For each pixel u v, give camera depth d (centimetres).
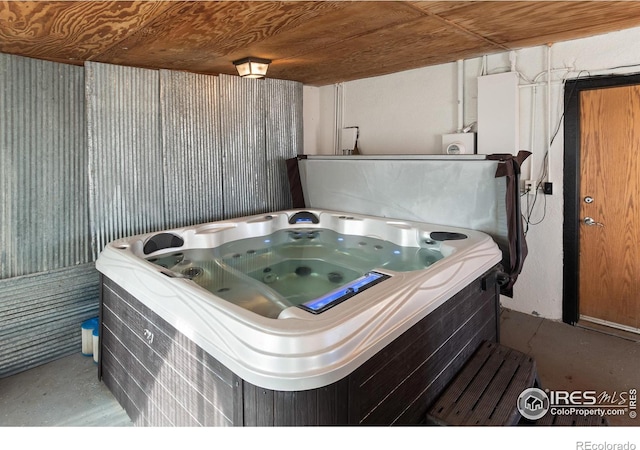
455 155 257
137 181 285
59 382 232
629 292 278
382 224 292
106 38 211
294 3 177
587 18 223
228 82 332
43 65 240
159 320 167
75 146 257
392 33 235
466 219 259
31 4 159
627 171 269
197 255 276
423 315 157
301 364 116
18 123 232
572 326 299
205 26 202
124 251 221
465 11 202
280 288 232
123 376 204
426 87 361
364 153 419
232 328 132
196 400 147
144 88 283
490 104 312
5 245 231
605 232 282
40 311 247
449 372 181
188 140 310
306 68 333
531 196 309
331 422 119
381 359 136
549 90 290
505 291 247
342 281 242
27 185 238
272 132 371
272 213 335
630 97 262
